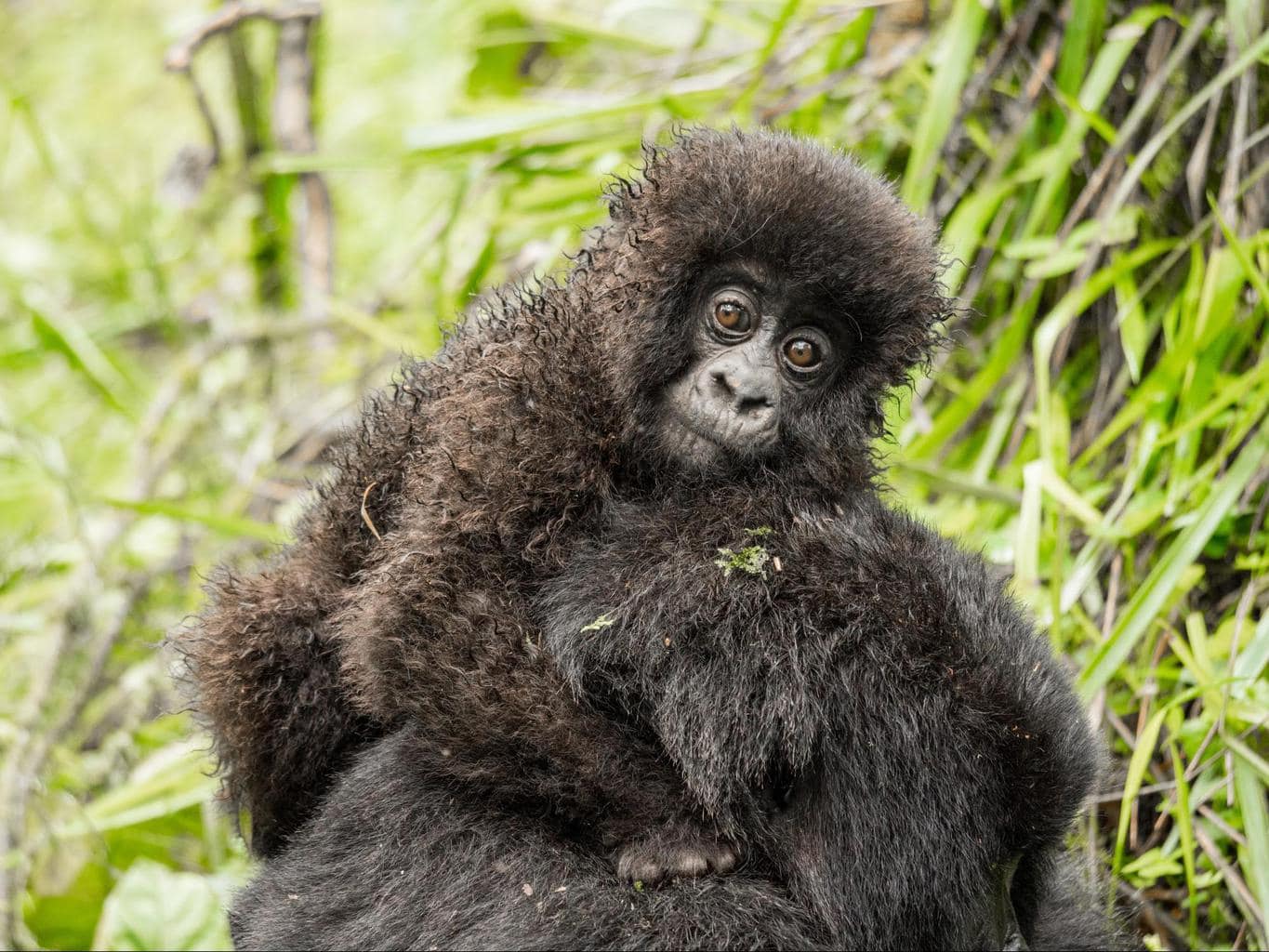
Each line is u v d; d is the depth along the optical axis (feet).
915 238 24.98
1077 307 31.45
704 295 24.38
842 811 21.77
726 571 22.53
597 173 39.01
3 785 32.60
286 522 34.19
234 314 48.67
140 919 24.76
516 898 21.08
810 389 24.62
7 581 39.70
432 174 53.06
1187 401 30.68
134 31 64.54
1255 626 28.76
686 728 21.58
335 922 21.89
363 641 22.38
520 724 21.43
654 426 24.35
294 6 42.50
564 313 24.79
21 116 53.62
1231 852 27.20
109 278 52.60
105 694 38.19
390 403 26.61
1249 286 31.68
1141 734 26.71
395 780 22.35
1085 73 34.53
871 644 22.07
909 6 38.04
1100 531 29.37
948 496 33.96
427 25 47.50
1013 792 21.99
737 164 24.29
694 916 20.89
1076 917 25.80
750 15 40.96
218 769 25.68
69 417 49.32
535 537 23.00
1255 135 31.45
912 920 21.74
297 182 47.78
